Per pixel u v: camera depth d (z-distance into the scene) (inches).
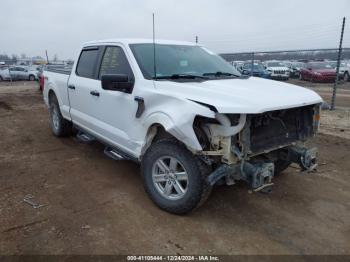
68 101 228.7
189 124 124.7
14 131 291.6
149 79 152.2
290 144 149.9
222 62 195.3
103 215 142.8
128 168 199.0
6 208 147.1
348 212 151.9
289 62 1176.2
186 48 189.2
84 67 209.6
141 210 147.6
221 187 173.8
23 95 597.0
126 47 170.1
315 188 177.2
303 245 126.0
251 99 125.7
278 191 172.6
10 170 193.8
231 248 122.8
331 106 435.8
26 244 121.3
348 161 220.2
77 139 261.7
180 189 139.0
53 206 149.9
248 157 132.6
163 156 141.3
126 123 162.6
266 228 136.9
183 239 127.3
